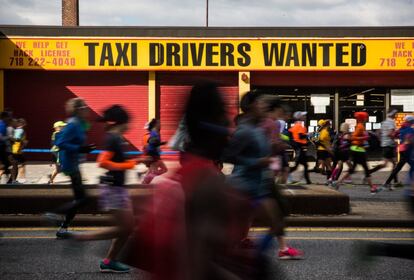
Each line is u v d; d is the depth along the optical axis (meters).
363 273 6.60
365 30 25.67
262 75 26.11
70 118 8.46
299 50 25.70
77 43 25.59
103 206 6.18
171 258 2.38
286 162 13.12
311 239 8.78
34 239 8.74
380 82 26.11
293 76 26.11
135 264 2.48
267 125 6.26
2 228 9.77
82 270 6.78
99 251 7.73
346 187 16.28
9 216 10.05
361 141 14.91
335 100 26.30
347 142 15.67
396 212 10.73
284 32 25.70
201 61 25.69
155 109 25.92
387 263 7.11
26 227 9.83
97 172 20.47
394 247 5.61
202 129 2.55
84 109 8.44
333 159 16.00
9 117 15.61
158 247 2.40
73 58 25.61
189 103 2.59
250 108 5.92
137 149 25.98
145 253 2.47
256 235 8.72
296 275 6.51
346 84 26.11
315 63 25.72
